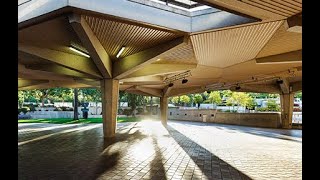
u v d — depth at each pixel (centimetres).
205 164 846
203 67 1684
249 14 714
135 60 1325
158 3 909
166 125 2733
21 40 1090
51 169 768
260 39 1041
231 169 785
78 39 1063
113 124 1600
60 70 1614
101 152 1055
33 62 1571
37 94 4116
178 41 1053
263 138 1622
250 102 3619
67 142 1351
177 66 1575
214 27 920
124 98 4959
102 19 842
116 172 733
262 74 2008
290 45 1142
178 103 5788
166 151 1088
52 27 917
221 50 1232
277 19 764
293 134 1914
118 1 816
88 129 2103
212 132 1991
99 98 4616
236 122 3134
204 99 5203
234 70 1806
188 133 1880
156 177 683
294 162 898
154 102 5491
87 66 1448
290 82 2595
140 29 948
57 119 3628
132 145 1255
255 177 702
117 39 1080
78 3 732
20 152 1053
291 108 2622
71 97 4812
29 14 816
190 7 962
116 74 1498
